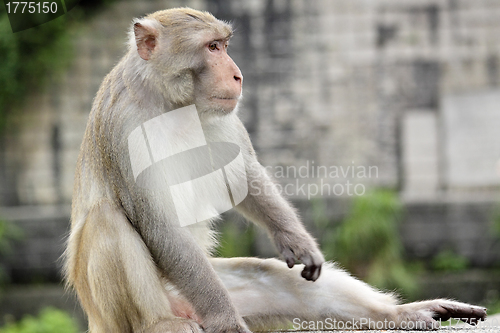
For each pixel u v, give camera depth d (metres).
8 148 15.35
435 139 15.11
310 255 5.07
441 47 15.13
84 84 15.54
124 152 4.71
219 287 4.63
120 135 4.74
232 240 13.38
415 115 15.17
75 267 5.08
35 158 15.39
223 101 4.98
